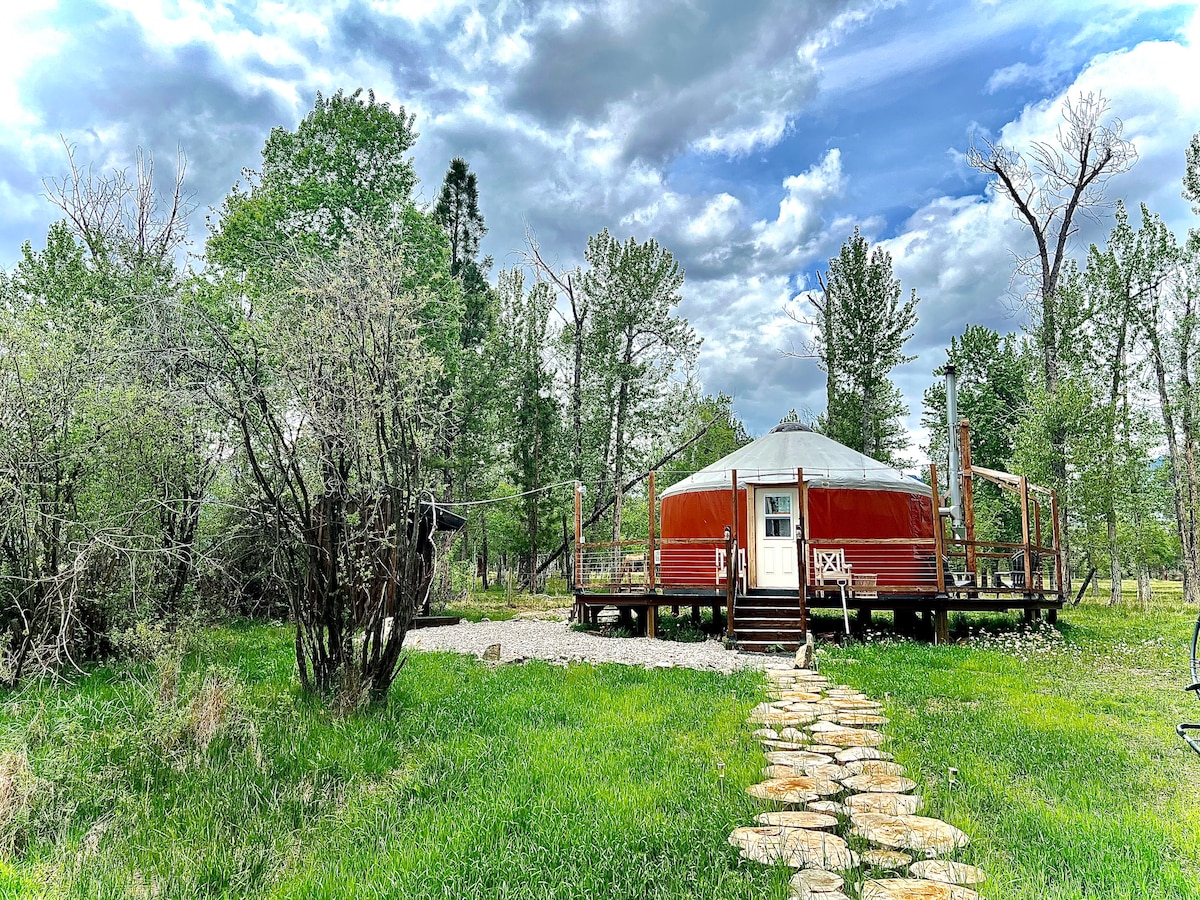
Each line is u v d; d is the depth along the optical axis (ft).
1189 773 17.67
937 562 41.73
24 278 54.08
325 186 71.15
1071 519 75.82
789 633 40.14
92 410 25.67
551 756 17.90
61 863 12.08
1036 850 12.80
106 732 18.04
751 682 28.40
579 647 39.40
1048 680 29.43
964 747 19.34
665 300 103.65
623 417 106.52
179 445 28.32
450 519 58.54
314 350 21.43
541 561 106.42
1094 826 13.87
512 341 99.30
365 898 11.12
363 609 23.36
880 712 23.52
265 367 22.95
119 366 26.50
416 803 15.29
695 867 12.12
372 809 14.83
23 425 24.77
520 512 93.25
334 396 21.57
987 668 32.45
